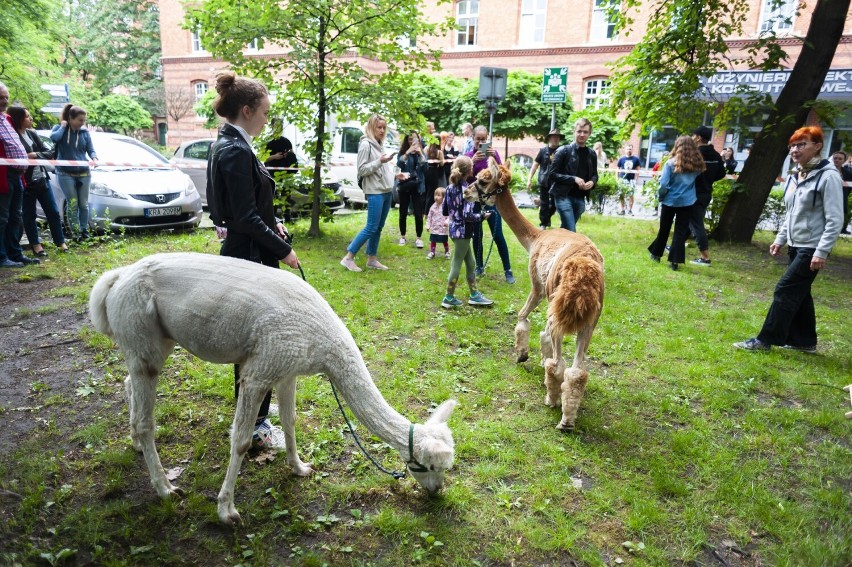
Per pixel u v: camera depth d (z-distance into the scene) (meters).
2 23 15.41
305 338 2.63
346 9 8.76
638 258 8.96
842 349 5.34
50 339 5.00
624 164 17.64
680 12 10.21
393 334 5.41
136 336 2.75
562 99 10.77
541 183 9.70
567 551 2.73
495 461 3.43
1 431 3.57
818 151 4.73
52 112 17.86
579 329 3.68
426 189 9.48
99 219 8.55
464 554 2.69
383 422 2.75
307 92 9.08
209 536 2.77
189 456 3.40
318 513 2.95
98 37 31.73
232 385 4.21
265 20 8.41
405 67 9.38
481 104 18.64
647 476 3.34
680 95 10.42
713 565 2.69
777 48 9.77
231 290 2.65
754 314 6.27
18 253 7.14
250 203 2.88
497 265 8.26
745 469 3.39
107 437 3.55
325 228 10.37
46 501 2.93
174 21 27.88
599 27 23.59
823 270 8.86
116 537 2.74
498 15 24.77
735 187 10.32
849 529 2.89
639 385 4.54
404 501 3.05
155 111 31.38
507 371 4.70
